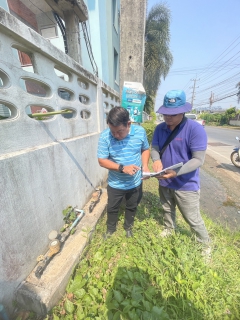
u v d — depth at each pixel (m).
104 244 2.00
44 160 1.62
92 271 1.68
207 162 6.44
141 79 2.99
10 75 1.25
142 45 2.83
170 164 1.83
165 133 1.82
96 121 3.16
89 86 2.78
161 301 1.46
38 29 5.46
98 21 5.75
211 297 1.51
